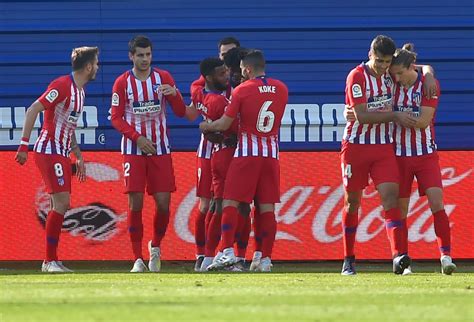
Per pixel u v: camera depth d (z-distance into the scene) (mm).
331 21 37531
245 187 29562
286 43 37531
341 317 14086
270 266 30484
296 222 35531
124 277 25812
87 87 37219
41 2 37406
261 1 37531
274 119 29594
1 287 20562
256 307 15523
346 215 27953
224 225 29703
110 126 37188
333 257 35500
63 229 35000
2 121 37062
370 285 21516
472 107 37594
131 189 30625
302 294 18297
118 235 35156
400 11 37594
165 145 30922
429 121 27312
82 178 32219
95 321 13547
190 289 19719
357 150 26938
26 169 35344
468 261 37000
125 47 37438
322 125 37344
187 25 37500
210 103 30672
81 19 37406
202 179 32062
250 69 29562
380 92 26844
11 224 35156
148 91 30609
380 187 26797
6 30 37375
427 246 35250
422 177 27812
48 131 30328
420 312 14844
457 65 37625
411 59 27312
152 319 13789
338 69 37594
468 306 15898
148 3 37438
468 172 35438
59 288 20172
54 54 37406
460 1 37719
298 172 35500
